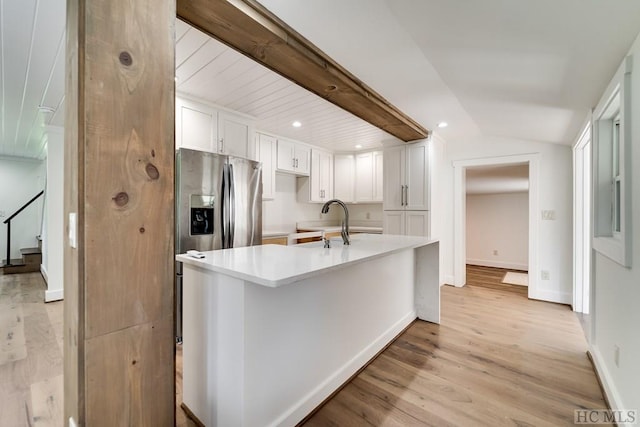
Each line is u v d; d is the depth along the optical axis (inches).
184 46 76.9
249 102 117.6
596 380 76.7
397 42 69.1
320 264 57.3
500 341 99.9
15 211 244.4
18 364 85.2
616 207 79.2
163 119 42.3
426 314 118.2
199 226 104.3
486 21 55.2
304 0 56.0
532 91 83.6
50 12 61.2
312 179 195.9
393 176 166.6
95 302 36.9
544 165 145.3
